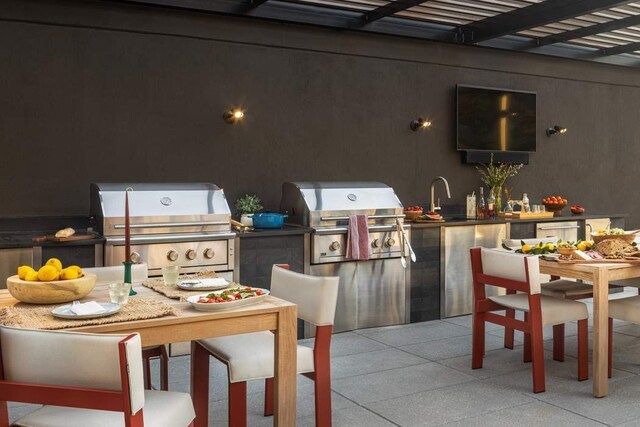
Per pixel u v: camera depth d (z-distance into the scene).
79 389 1.73
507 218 6.06
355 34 5.78
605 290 3.50
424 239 5.39
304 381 3.74
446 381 3.76
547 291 4.24
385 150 6.04
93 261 4.08
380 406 3.34
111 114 4.82
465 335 4.91
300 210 4.97
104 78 4.79
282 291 2.94
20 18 4.48
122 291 2.32
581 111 7.39
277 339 2.43
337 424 3.08
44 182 4.62
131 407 1.69
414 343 4.66
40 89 4.59
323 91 5.69
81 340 1.73
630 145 7.82
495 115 6.59
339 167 5.80
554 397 3.48
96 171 4.79
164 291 2.65
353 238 4.91
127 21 4.81
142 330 2.16
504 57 6.70
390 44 5.98
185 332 2.24
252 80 5.36
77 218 4.73
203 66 5.15
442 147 6.39
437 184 6.37
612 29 6.10
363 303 5.10
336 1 5.30
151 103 4.96
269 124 5.45
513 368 4.01
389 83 6.04
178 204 4.39
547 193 7.16
